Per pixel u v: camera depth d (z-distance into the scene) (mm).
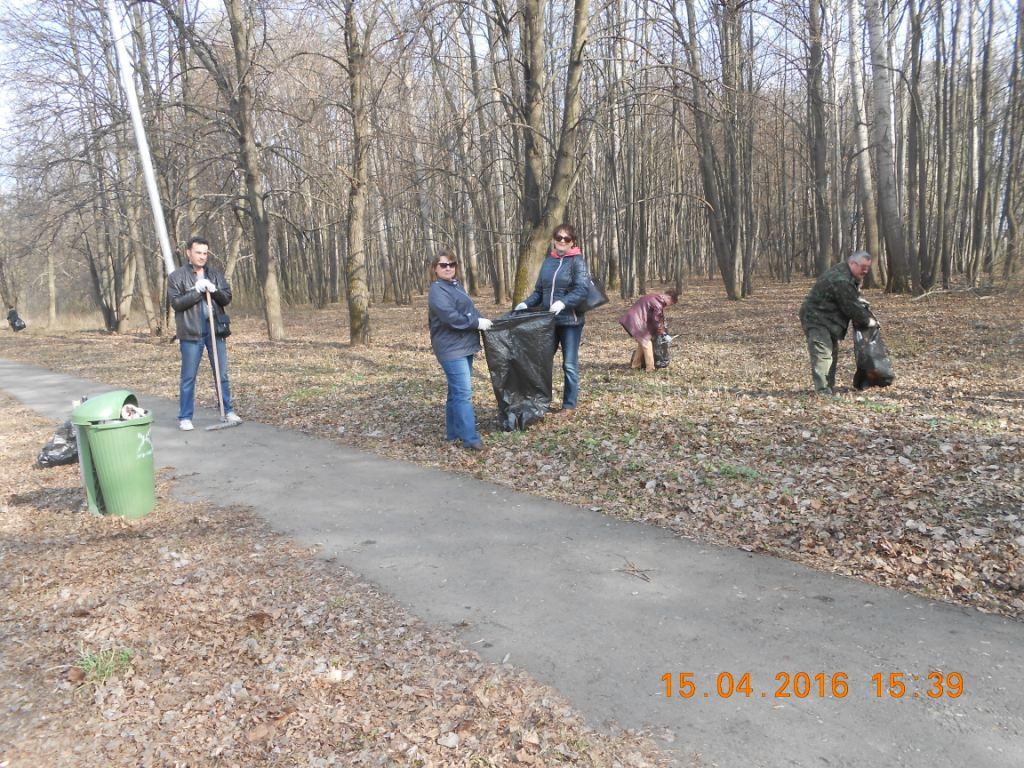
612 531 4781
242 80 16875
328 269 43625
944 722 2729
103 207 23797
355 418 8539
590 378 10133
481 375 10766
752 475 5551
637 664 3201
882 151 19875
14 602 3924
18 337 30188
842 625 3465
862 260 7855
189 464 6852
